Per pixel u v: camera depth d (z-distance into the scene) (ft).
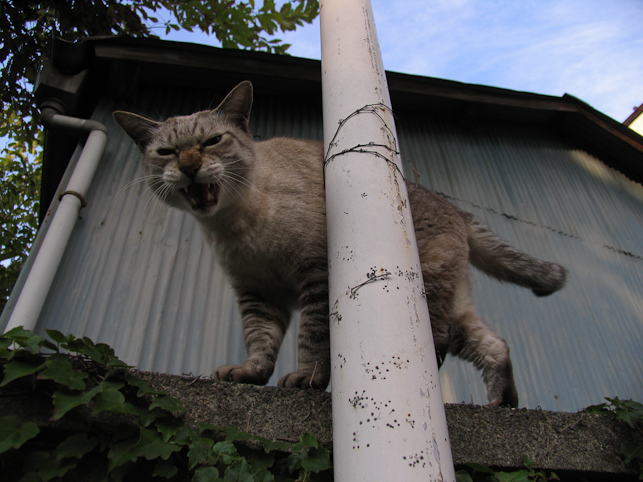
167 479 1.27
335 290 1.37
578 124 4.94
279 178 2.45
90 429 1.28
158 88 3.82
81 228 3.06
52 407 1.28
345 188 1.51
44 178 3.99
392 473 1.03
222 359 2.86
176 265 3.12
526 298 3.70
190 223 3.32
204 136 2.38
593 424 1.60
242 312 2.40
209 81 3.82
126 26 4.40
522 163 4.59
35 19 4.01
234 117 2.55
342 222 1.45
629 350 3.79
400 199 1.51
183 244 3.22
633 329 3.95
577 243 4.29
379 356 1.18
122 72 3.56
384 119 1.68
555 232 4.25
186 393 1.40
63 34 4.10
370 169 1.53
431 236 2.58
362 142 1.59
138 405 1.34
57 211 2.94
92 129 3.35
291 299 2.48
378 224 1.41
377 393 1.13
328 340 2.08
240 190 2.29
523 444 1.51
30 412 1.26
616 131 4.94
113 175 3.33
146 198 3.31
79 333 2.72
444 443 1.11
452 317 2.51
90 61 3.57
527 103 4.43
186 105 3.80
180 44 3.54
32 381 1.29
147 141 2.58
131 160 3.43
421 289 1.37
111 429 1.29
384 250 1.36
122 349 2.73
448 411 1.53
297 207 2.32
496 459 1.47
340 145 1.62
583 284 4.03
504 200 4.22
